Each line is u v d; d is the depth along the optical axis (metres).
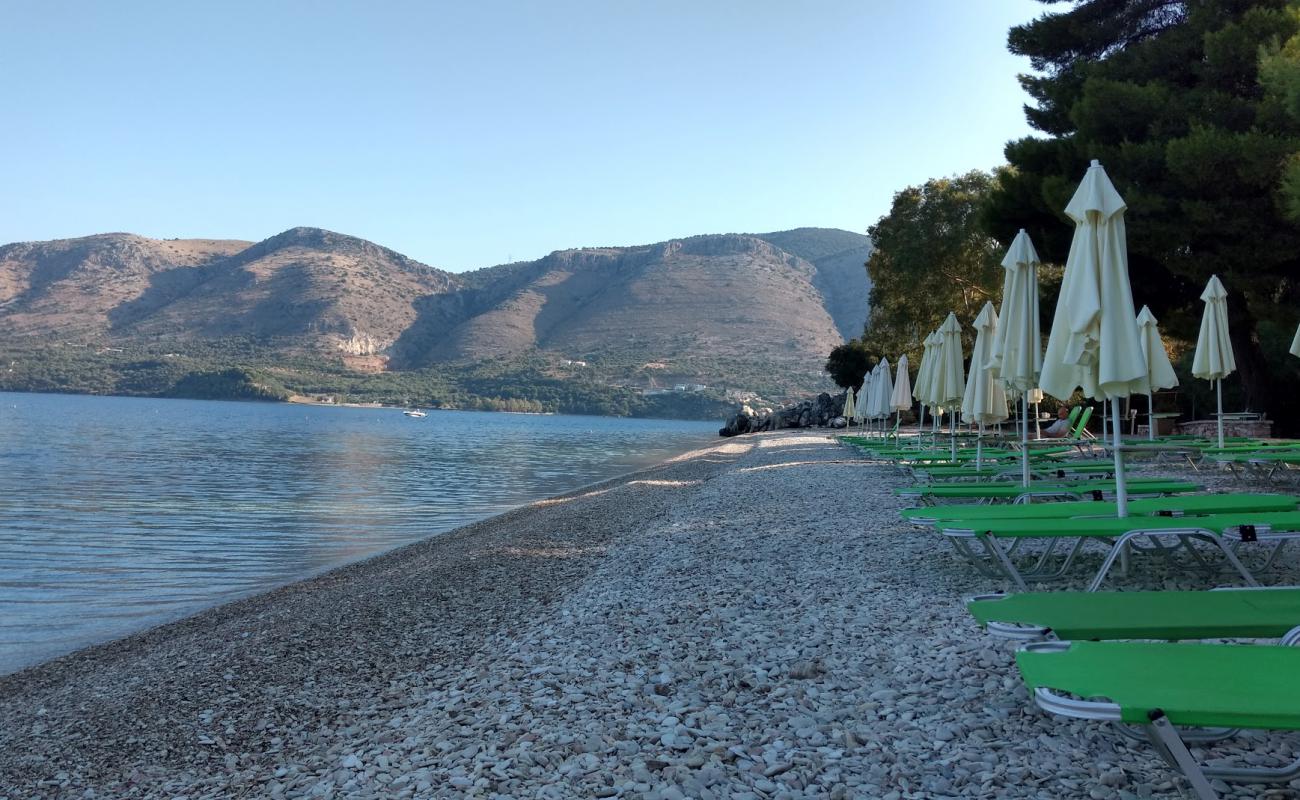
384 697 5.71
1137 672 2.58
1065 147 17.16
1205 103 15.65
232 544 16.61
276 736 5.32
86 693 7.21
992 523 5.81
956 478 14.15
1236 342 18.36
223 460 39.94
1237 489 11.33
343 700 5.84
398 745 4.37
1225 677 2.51
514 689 5.04
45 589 12.50
